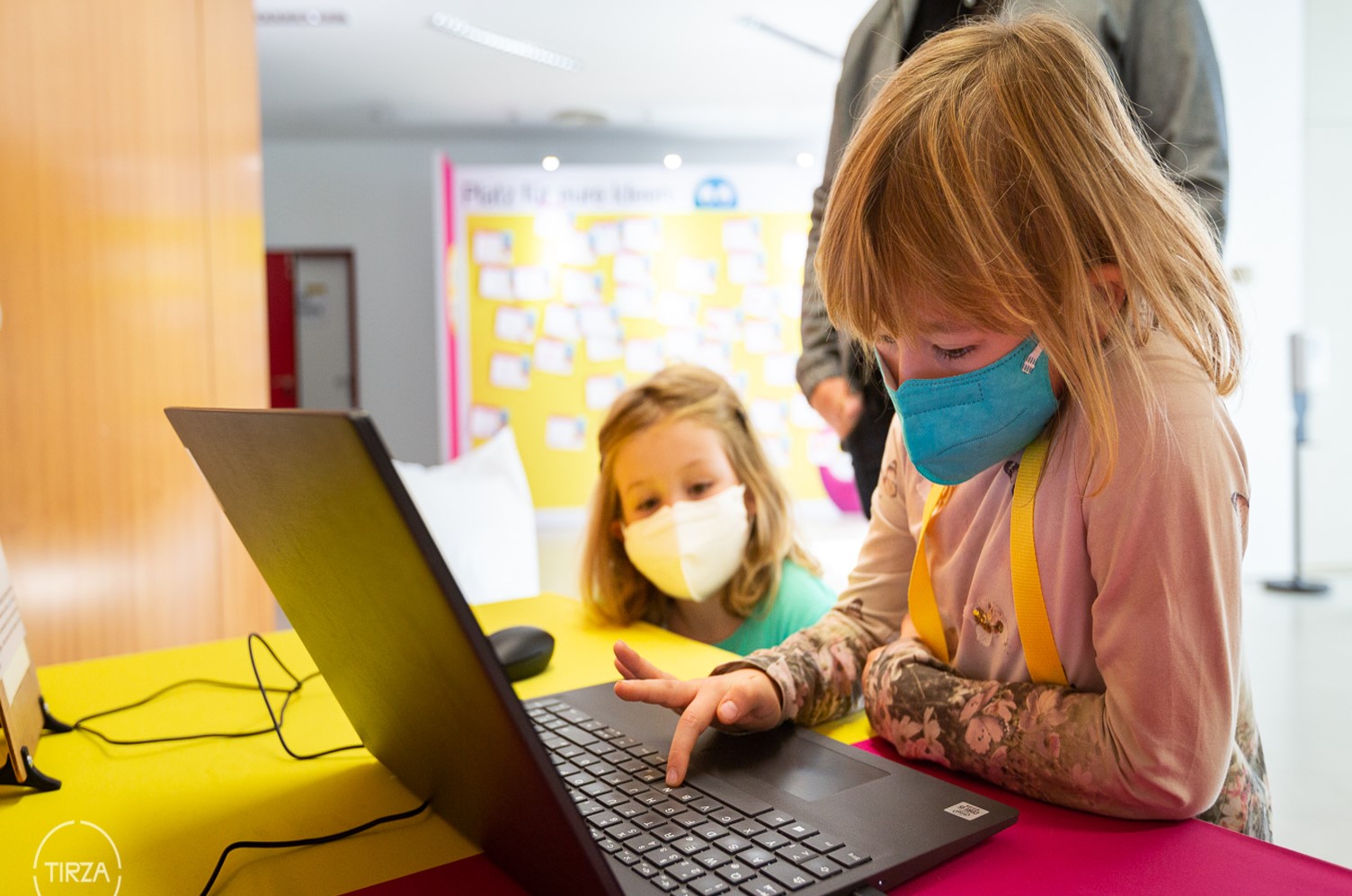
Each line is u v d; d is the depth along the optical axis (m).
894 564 0.87
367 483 0.39
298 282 7.59
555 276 6.77
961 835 0.54
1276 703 2.99
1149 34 1.22
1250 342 0.68
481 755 0.48
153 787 0.69
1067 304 0.55
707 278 6.85
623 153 7.60
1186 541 0.56
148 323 2.30
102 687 0.96
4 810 0.66
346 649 0.58
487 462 2.09
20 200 1.80
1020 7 0.85
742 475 1.48
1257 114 4.80
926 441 0.62
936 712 0.69
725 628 1.49
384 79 5.86
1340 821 2.16
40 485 1.86
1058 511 0.64
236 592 2.78
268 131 7.10
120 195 2.17
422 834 0.60
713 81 5.96
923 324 0.59
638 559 1.42
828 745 0.69
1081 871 0.53
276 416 0.43
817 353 1.42
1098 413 0.56
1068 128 0.56
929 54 0.62
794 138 7.46
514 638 0.97
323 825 0.62
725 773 0.64
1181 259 0.58
